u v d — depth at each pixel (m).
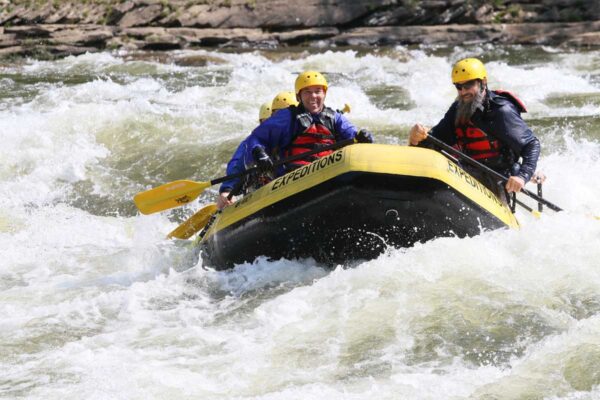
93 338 13.97
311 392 11.77
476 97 17.19
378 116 30.11
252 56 48.06
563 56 46.22
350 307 14.21
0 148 27.44
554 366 12.16
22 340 14.13
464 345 12.93
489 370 12.20
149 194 18.69
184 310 15.16
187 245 19.91
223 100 33.69
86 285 17.14
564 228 16.48
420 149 15.73
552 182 21.52
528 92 34.00
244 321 14.40
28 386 12.33
